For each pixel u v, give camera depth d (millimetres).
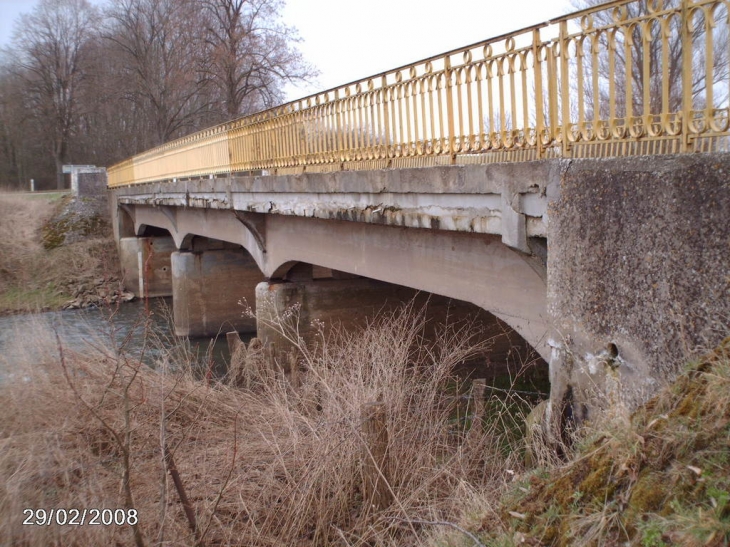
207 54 36750
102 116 59125
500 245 6438
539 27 5094
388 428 5754
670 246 3824
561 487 3500
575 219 4605
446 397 7156
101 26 53531
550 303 4945
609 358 4324
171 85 41812
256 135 11984
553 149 5199
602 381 4398
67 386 6609
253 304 20656
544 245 5340
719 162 3525
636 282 4082
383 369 6699
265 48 34625
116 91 48469
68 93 61125
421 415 6492
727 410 2984
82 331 11672
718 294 3537
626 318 4176
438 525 4555
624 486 3156
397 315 11422
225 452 6277
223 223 16156
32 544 4621
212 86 40281
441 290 7527
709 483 2779
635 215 4074
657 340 3922
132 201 25953
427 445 6051
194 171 16719
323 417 6473
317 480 5684
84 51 59219
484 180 5691
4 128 61438
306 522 5465
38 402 6402
